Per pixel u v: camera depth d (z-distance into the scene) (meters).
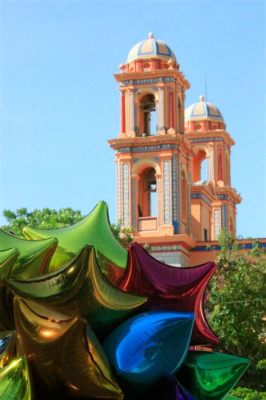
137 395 11.54
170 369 11.40
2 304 11.73
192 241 57.66
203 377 12.27
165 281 12.32
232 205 72.31
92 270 11.23
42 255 12.20
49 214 42.75
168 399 11.51
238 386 36.22
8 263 11.67
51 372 11.11
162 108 58.62
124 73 59.03
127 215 57.69
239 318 37.56
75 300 11.26
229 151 74.38
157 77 58.97
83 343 10.87
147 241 56.78
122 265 12.88
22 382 10.99
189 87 61.75
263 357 37.25
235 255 42.16
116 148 58.47
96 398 11.21
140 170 58.50
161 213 57.25
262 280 38.72
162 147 57.75
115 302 11.48
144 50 59.84
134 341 11.22
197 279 12.50
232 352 37.44
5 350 11.64
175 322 11.30
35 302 11.09
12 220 42.25
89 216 13.37
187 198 59.50
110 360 11.27
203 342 12.70
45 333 10.98
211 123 73.56
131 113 58.91
